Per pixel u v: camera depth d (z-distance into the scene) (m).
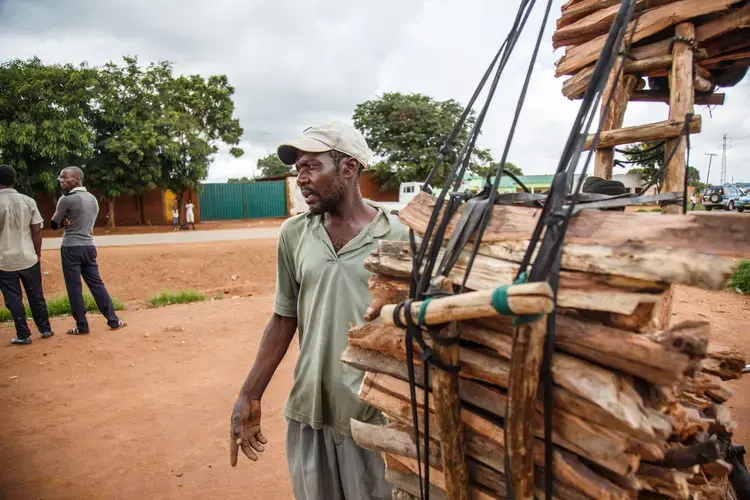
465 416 1.32
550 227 1.12
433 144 33.06
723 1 2.43
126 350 6.03
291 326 2.33
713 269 0.92
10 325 7.24
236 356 5.87
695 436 1.36
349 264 2.03
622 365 1.03
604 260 1.05
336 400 2.02
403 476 1.58
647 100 3.38
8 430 4.07
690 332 1.00
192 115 28.11
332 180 1.99
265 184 32.44
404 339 1.42
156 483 3.38
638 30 2.68
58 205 6.42
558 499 1.17
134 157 22.64
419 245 1.46
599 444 1.07
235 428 2.20
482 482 1.34
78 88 21.11
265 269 13.44
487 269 1.24
